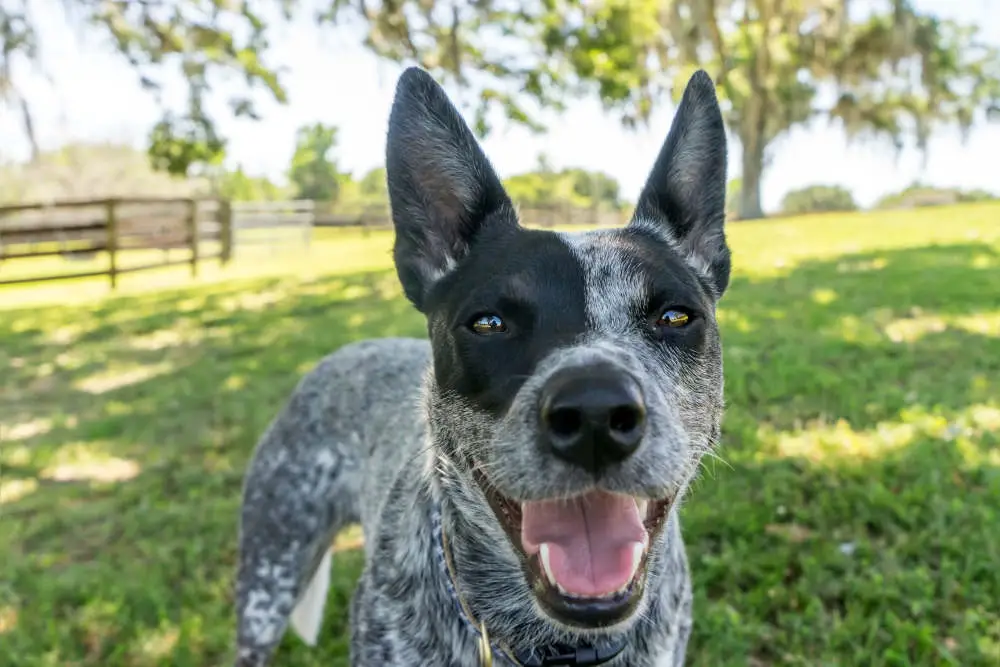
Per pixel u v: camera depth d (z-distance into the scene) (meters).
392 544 0.40
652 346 0.34
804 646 0.50
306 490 0.53
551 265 0.35
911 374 0.97
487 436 0.33
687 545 0.62
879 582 0.54
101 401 1.15
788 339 1.15
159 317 1.78
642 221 0.42
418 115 0.40
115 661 0.55
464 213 0.41
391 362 0.54
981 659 0.47
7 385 1.27
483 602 0.36
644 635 0.36
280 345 1.39
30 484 0.85
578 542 0.32
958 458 0.70
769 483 0.68
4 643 0.56
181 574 0.66
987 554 0.56
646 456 0.29
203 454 0.91
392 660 0.37
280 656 0.56
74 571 0.66
